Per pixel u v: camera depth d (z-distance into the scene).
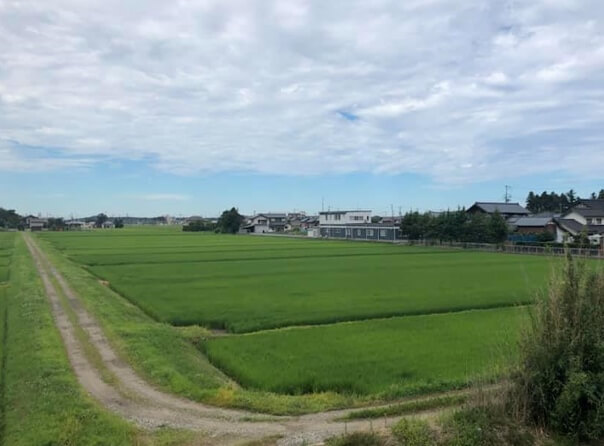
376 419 10.12
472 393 9.88
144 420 10.15
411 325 20.86
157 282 36.19
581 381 8.38
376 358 15.55
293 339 18.52
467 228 80.69
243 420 10.12
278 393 12.70
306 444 8.67
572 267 9.62
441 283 34.62
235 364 15.12
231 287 33.28
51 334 17.73
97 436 9.11
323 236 131.62
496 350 15.61
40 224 194.25
